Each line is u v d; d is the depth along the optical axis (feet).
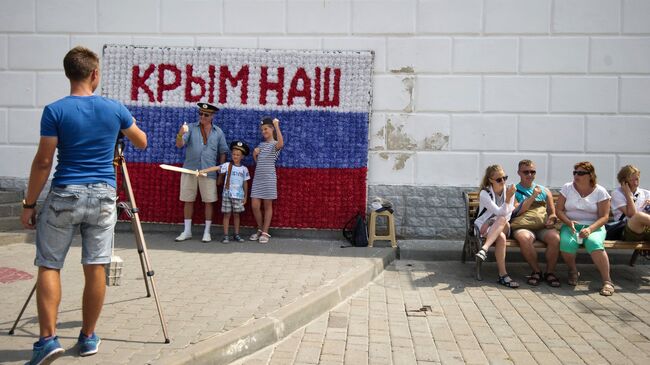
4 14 28.71
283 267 22.13
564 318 18.57
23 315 15.75
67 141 12.84
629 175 22.86
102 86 28.66
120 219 28.63
